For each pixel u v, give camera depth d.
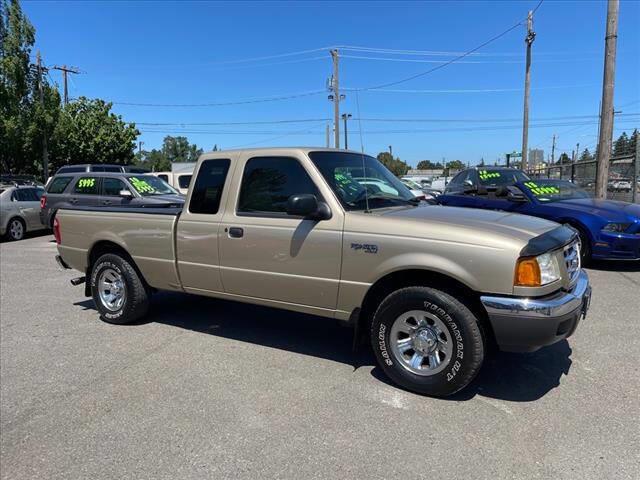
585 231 7.88
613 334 4.91
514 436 3.13
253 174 4.47
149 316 5.81
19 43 28.58
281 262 4.23
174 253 4.95
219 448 3.06
